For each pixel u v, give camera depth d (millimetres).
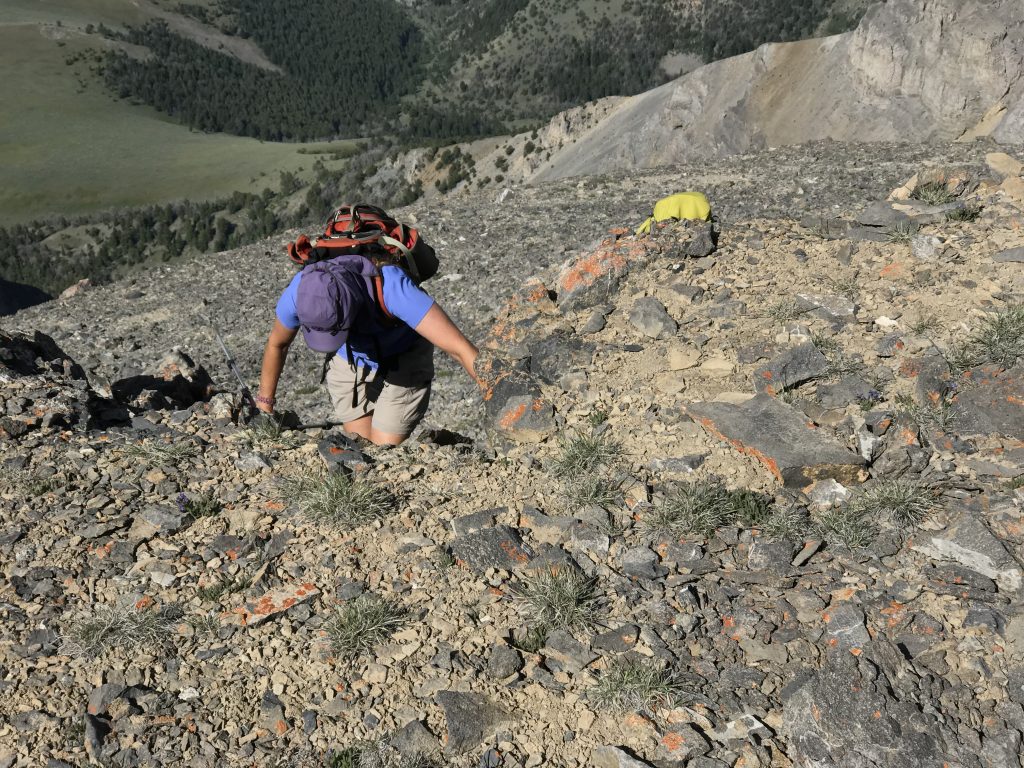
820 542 4164
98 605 3975
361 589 4055
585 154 112938
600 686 3385
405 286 3896
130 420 6098
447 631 3766
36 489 4859
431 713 3324
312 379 19594
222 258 34500
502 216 33156
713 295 7180
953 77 47344
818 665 3438
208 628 3824
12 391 5941
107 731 3273
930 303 6504
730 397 5641
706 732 3184
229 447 5477
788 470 4660
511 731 3240
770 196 31156
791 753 3080
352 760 3113
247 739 3236
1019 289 6430
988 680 3246
